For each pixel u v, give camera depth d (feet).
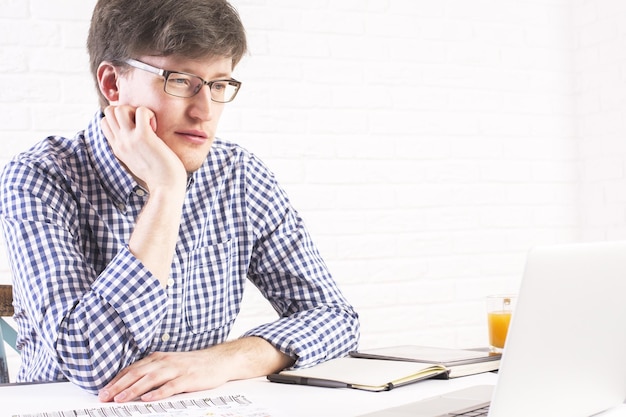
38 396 3.54
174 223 3.88
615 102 8.75
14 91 7.09
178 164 3.97
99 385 3.59
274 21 7.93
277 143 7.93
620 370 3.08
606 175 8.91
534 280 2.52
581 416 2.96
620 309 2.92
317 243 8.08
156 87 4.03
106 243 4.32
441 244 8.61
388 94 8.39
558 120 9.20
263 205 4.93
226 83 4.18
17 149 7.10
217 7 4.05
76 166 4.38
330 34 8.15
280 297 4.91
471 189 8.77
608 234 8.91
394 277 8.39
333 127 8.16
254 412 3.12
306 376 3.71
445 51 8.66
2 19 7.06
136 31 3.99
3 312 4.86
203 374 3.64
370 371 3.75
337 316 4.61
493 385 3.55
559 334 2.67
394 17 8.43
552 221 9.16
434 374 3.76
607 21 8.81
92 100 7.34
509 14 8.98
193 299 4.53
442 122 8.64
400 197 8.43
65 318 3.64
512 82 8.98
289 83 7.98
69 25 7.26
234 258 4.79
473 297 8.75
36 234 3.92
